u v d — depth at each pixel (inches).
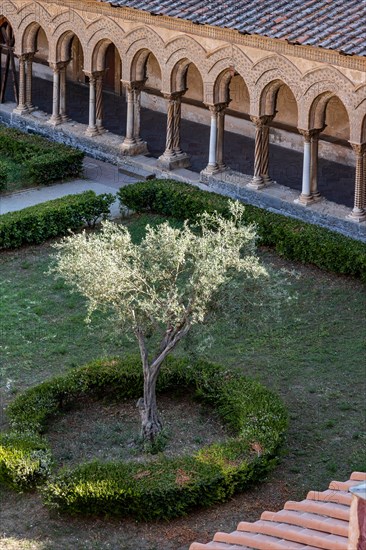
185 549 690.8
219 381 842.2
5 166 1289.4
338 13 1133.7
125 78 1334.9
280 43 1143.6
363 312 1002.7
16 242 1138.0
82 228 1194.0
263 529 570.6
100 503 709.9
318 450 794.8
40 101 1656.0
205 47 1223.5
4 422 828.6
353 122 1109.7
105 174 1353.3
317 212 1171.9
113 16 1316.4
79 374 848.3
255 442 754.8
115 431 816.3
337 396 864.3
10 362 922.1
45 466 737.6
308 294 1040.2
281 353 932.0
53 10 1397.6
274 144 1450.5
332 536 548.7
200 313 740.7
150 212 1234.0
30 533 709.3
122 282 751.7
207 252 765.3
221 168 1278.3
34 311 1009.5
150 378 785.6
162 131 1502.2
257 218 1139.3
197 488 713.0
